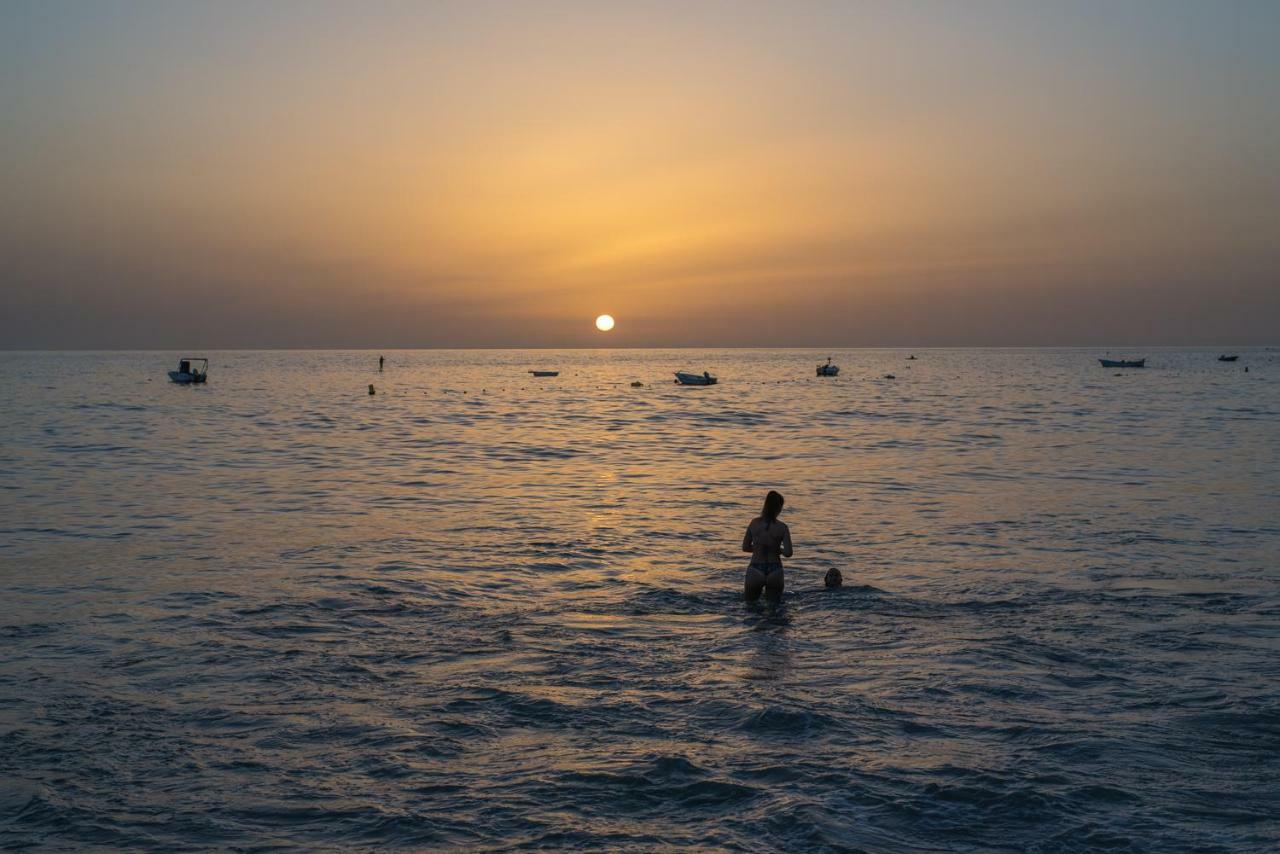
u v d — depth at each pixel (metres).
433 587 13.38
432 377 136.00
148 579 13.79
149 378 124.56
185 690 8.77
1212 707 8.13
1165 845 5.67
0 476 26.25
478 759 7.09
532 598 12.74
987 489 23.61
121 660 9.75
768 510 12.61
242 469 28.45
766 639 10.58
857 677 9.07
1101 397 73.19
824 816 6.03
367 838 5.86
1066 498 21.89
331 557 15.54
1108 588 13.02
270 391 88.81
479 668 9.47
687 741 7.41
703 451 34.56
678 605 12.32
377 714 8.10
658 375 154.75
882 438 39.28
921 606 12.12
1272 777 6.66
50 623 11.27
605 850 5.66
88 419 50.50
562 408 64.69
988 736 7.46
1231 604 12.03
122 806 6.34
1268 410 55.25
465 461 31.28
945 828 5.89
